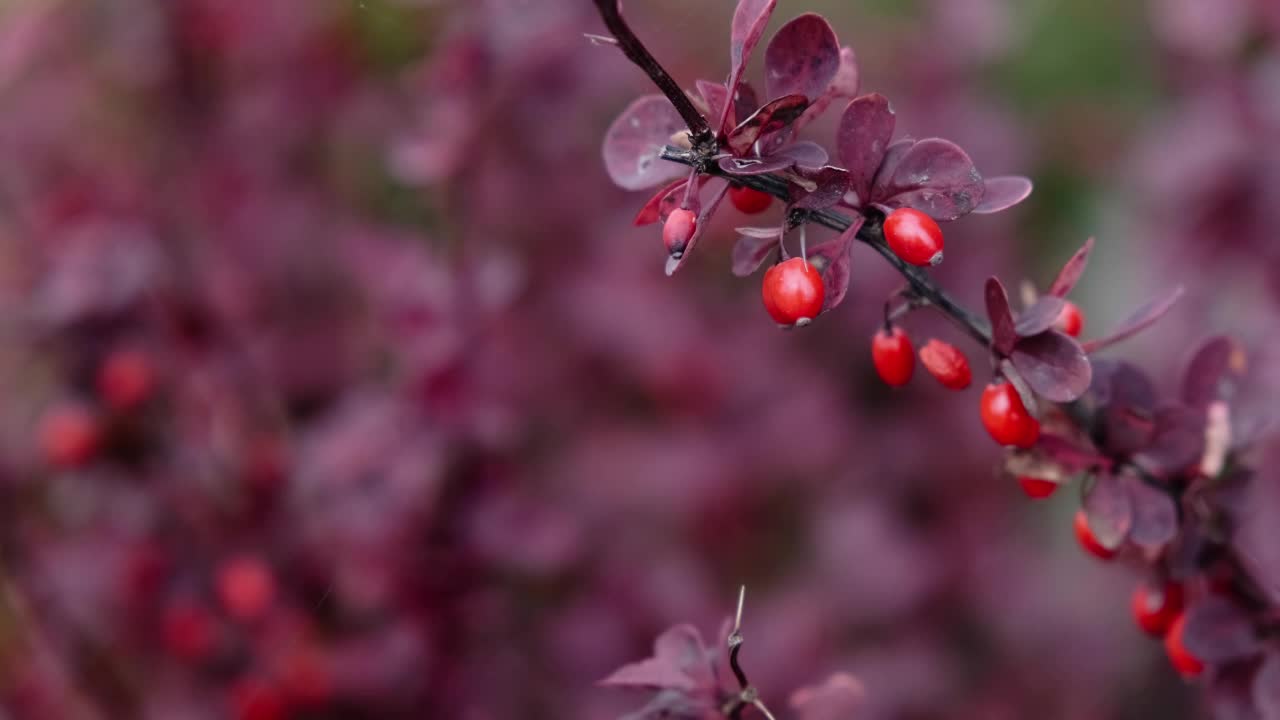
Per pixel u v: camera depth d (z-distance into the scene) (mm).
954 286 1070
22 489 922
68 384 839
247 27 1041
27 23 1001
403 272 878
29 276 917
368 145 1104
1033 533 1153
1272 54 1026
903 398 1105
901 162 571
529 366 971
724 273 1153
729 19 1147
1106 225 1381
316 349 986
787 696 896
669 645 600
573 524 867
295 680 832
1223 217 1010
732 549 1027
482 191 865
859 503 1025
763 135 570
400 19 921
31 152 1009
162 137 1045
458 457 801
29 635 889
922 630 1002
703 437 1004
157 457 850
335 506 823
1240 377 612
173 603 843
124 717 896
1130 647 1025
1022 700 994
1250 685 612
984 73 1182
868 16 1311
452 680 850
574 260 992
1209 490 605
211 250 977
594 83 882
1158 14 1126
